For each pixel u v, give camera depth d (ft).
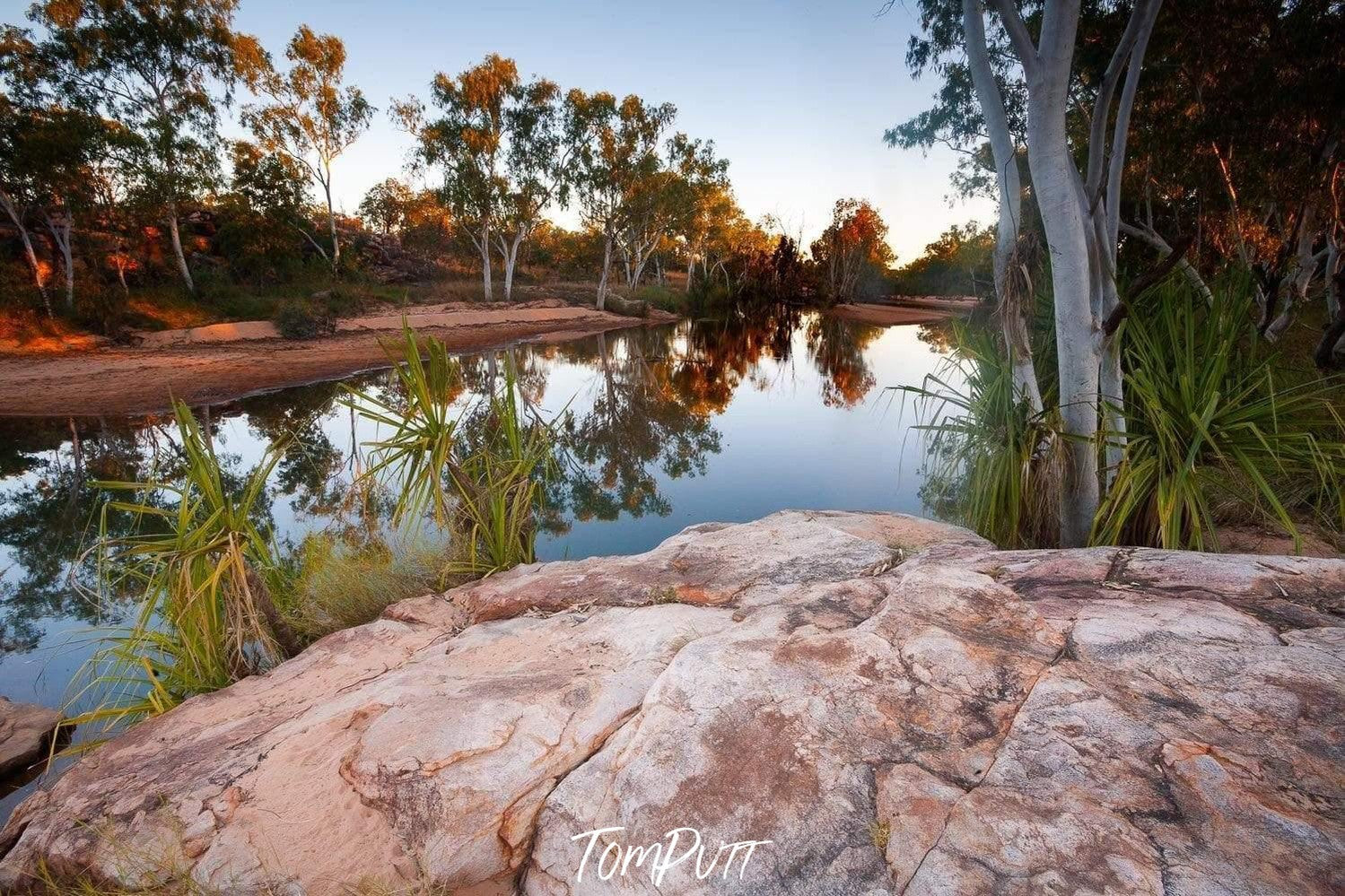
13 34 66.95
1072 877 4.71
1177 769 5.43
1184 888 4.50
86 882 6.30
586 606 10.87
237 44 84.38
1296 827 4.81
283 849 6.35
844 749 6.22
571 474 28.30
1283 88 25.80
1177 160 31.22
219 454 33.17
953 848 5.10
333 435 37.11
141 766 8.00
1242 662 6.50
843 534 12.54
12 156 61.31
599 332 100.17
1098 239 13.05
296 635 12.55
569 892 5.67
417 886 5.96
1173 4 24.88
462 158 103.96
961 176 44.83
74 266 74.90
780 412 42.63
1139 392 12.59
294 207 96.94
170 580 10.57
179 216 87.25
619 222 118.73
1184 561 8.73
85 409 42.19
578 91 106.01
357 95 98.68
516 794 6.46
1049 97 11.64
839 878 5.15
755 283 167.32
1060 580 8.87
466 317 96.43
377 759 6.87
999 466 14.70
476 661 9.12
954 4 25.88
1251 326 15.05
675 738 6.61
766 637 8.14
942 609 8.14
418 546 15.21
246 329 72.33
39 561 20.39
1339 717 5.69
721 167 126.00
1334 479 11.43
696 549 12.76
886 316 140.67
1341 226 29.66
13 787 10.35
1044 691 6.53
